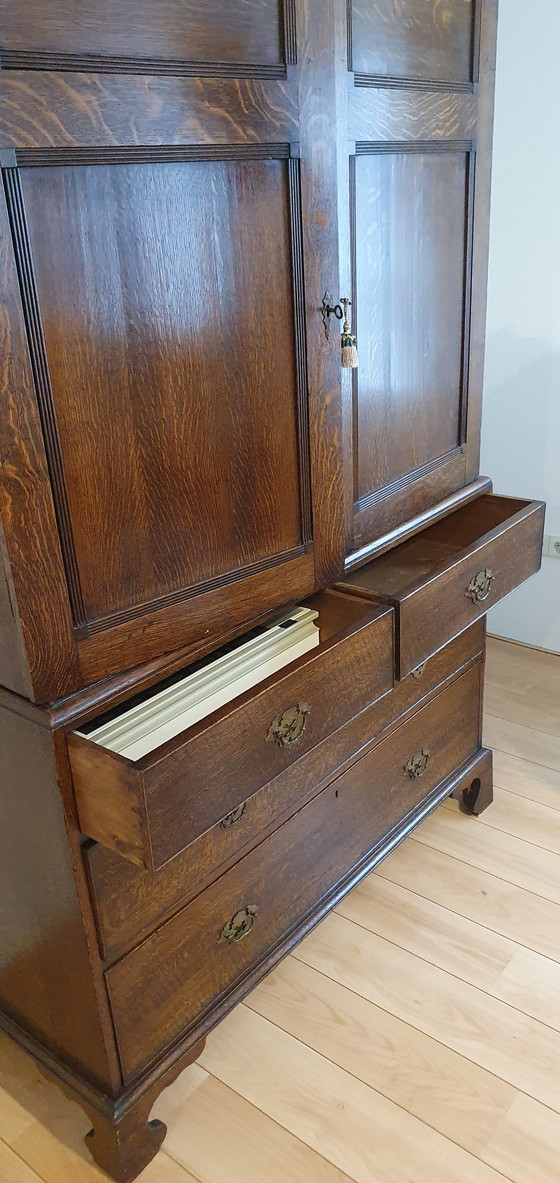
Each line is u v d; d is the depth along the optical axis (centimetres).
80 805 109
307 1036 152
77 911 116
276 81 111
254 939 146
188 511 117
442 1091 142
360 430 144
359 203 131
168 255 104
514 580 169
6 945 134
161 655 119
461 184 154
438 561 168
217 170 107
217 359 114
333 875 162
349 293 134
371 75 126
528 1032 151
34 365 94
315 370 129
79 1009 125
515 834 196
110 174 96
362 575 163
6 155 86
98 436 103
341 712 131
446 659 177
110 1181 132
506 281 240
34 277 92
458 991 159
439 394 164
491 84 154
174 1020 134
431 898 179
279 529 131
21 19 84
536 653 270
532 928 171
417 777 180
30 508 97
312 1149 135
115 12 91
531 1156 132
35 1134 139
